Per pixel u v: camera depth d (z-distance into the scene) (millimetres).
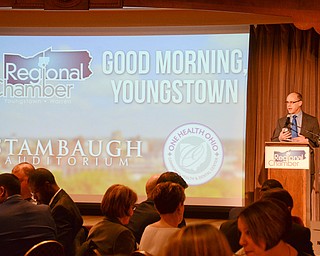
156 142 9430
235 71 9289
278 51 9117
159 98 9430
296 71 9055
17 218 4113
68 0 7824
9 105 9672
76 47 9602
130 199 4023
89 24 9484
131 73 9492
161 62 9430
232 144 9273
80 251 3904
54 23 9539
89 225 8500
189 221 9078
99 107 9547
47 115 9625
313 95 8984
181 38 9391
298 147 6816
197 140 9352
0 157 9656
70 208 4895
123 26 9469
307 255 3010
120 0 7793
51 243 3596
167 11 9297
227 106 9289
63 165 9578
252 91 9148
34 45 9703
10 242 4074
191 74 9359
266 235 2605
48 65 9648
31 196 5500
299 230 3754
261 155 9055
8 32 9734
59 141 9594
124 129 9492
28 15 9500
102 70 9555
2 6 7922
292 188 6895
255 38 9172
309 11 7770
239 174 9258
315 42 9016
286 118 8023
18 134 9648
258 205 2660
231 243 3977
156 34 9445
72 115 9586
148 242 3789
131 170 9469
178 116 9391
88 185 9531
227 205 9266
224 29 9297
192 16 9281
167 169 9406
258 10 7793
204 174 9328
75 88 9594
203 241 2002
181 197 3852
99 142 9531
